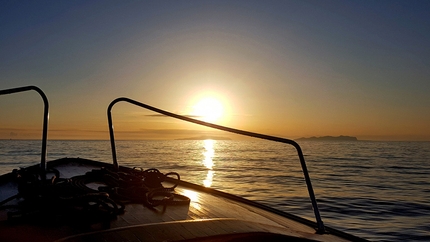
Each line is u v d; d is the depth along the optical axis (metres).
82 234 2.40
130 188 3.57
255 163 45.41
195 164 42.75
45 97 4.17
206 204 3.90
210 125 3.79
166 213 3.28
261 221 3.67
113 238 2.39
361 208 15.16
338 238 3.43
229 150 96.38
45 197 2.84
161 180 4.15
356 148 112.19
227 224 2.87
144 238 2.44
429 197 18.36
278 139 3.59
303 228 3.74
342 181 25.86
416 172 33.28
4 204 3.20
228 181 25.72
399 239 10.36
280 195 18.92
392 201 17.06
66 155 57.16
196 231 2.66
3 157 52.16
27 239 2.51
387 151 88.81
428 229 11.45
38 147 93.88
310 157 60.25
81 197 2.82
